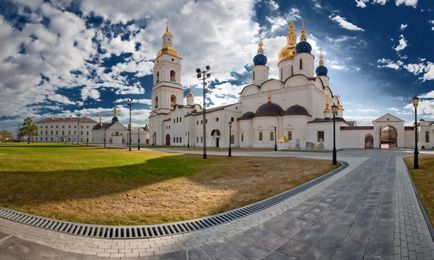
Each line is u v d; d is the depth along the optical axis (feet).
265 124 153.89
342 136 160.25
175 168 49.96
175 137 222.28
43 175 35.47
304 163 60.75
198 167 52.70
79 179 34.53
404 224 19.22
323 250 15.19
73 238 17.02
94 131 370.73
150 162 59.21
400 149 135.54
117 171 42.52
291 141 146.82
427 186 32.42
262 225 19.51
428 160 62.39
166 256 14.78
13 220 19.67
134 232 18.33
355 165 56.34
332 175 42.55
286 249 15.40
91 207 23.77
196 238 17.33
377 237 16.90
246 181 37.65
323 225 19.27
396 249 15.15
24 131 273.54
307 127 147.33
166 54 235.20
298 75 159.43
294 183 35.94
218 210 23.48
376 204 24.76
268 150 129.18
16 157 56.13
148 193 29.58
